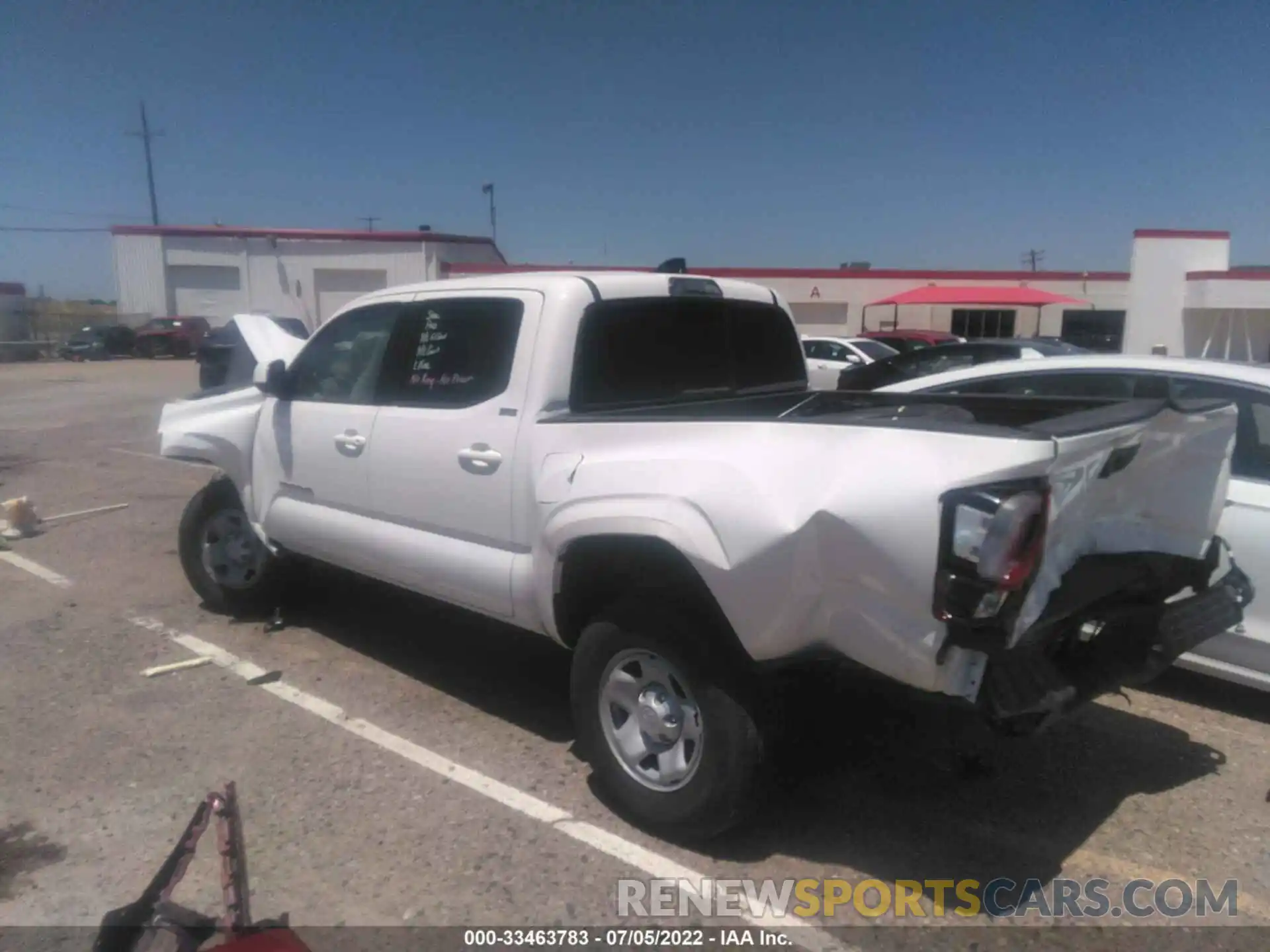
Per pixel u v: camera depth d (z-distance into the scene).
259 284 43.28
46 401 21.17
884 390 5.95
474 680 5.15
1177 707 4.83
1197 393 4.88
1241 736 4.52
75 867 3.48
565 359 4.01
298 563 5.80
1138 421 3.10
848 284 39.72
